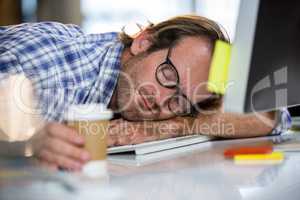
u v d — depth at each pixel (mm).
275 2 804
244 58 773
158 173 814
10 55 1299
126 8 4477
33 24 1501
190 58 1291
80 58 1461
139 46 1423
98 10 4430
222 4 4328
